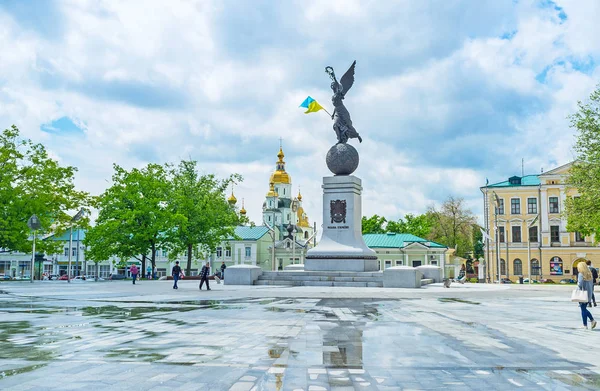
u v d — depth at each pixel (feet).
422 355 36.88
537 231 292.81
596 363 34.40
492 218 299.99
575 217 169.99
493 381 29.30
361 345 40.91
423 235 382.42
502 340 43.86
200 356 36.24
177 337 44.96
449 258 325.01
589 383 28.96
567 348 40.14
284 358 35.58
